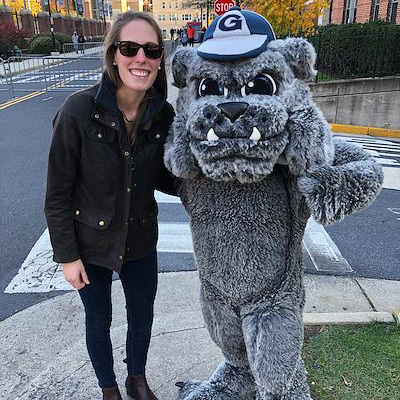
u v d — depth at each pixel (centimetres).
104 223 209
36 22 4691
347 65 1260
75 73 2248
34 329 343
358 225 530
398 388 255
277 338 183
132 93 198
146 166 207
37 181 690
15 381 291
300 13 1107
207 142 167
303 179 168
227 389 225
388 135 1166
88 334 233
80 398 260
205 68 176
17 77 2241
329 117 1206
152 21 194
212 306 203
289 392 201
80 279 214
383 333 302
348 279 402
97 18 7506
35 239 497
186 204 201
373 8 1677
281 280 189
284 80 174
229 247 184
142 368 254
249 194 180
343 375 265
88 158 200
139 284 237
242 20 179
